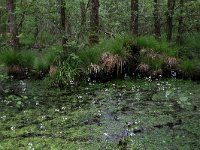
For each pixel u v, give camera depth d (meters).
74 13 20.72
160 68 13.92
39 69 14.22
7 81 13.89
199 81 13.31
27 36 22.88
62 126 9.03
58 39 16.75
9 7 15.67
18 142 8.06
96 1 15.66
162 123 9.06
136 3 17.03
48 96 11.90
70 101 11.23
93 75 13.74
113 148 7.68
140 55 14.23
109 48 14.14
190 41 15.99
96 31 15.74
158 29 19.12
